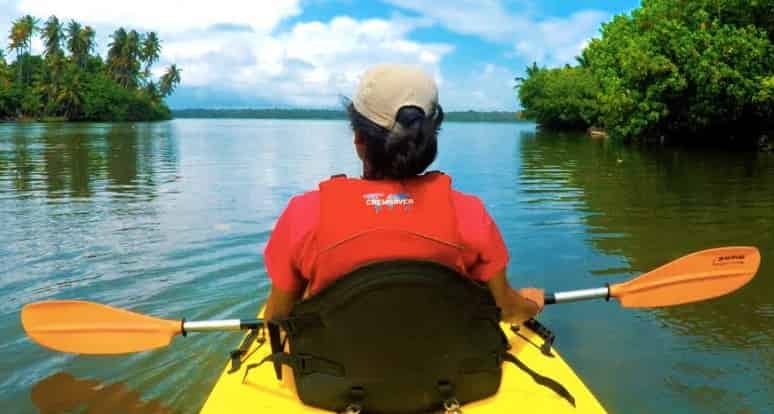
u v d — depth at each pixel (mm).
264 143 30062
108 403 3260
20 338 4020
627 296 3014
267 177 13336
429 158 1912
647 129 26922
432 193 1886
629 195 10172
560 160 18234
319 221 1864
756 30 21703
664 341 3980
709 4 22672
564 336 4078
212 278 5281
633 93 24672
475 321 1932
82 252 6098
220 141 31750
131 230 7137
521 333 3006
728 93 21500
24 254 6016
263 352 2752
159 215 8164
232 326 2762
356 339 1883
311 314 1890
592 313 4484
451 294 1848
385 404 1982
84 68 84812
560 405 2207
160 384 3449
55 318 2840
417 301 1834
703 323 4277
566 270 5562
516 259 5930
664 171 14562
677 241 6664
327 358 1939
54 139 29453
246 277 5305
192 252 6113
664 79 23375
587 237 6836
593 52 43500
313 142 31594
